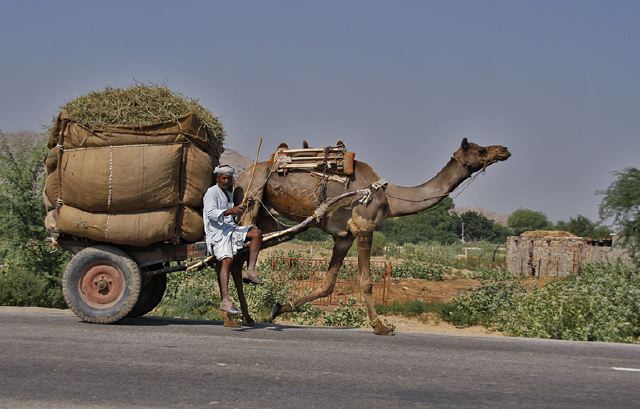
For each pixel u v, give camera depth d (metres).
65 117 9.19
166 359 7.29
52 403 5.75
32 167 18.20
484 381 6.88
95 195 9.13
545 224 101.12
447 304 19.12
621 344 9.57
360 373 6.99
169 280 18.89
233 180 9.45
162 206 9.29
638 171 22.92
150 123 9.17
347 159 9.81
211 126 9.82
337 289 23.19
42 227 17.84
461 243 83.06
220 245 9.25
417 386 6.60
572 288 15.95
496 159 10.06
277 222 10.09
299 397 6.09
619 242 23.23
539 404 6.16
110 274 9.41
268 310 16.98
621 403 6.30
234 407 5.76
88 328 8.98
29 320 9.59
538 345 9.12
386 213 10.04
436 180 10.17
